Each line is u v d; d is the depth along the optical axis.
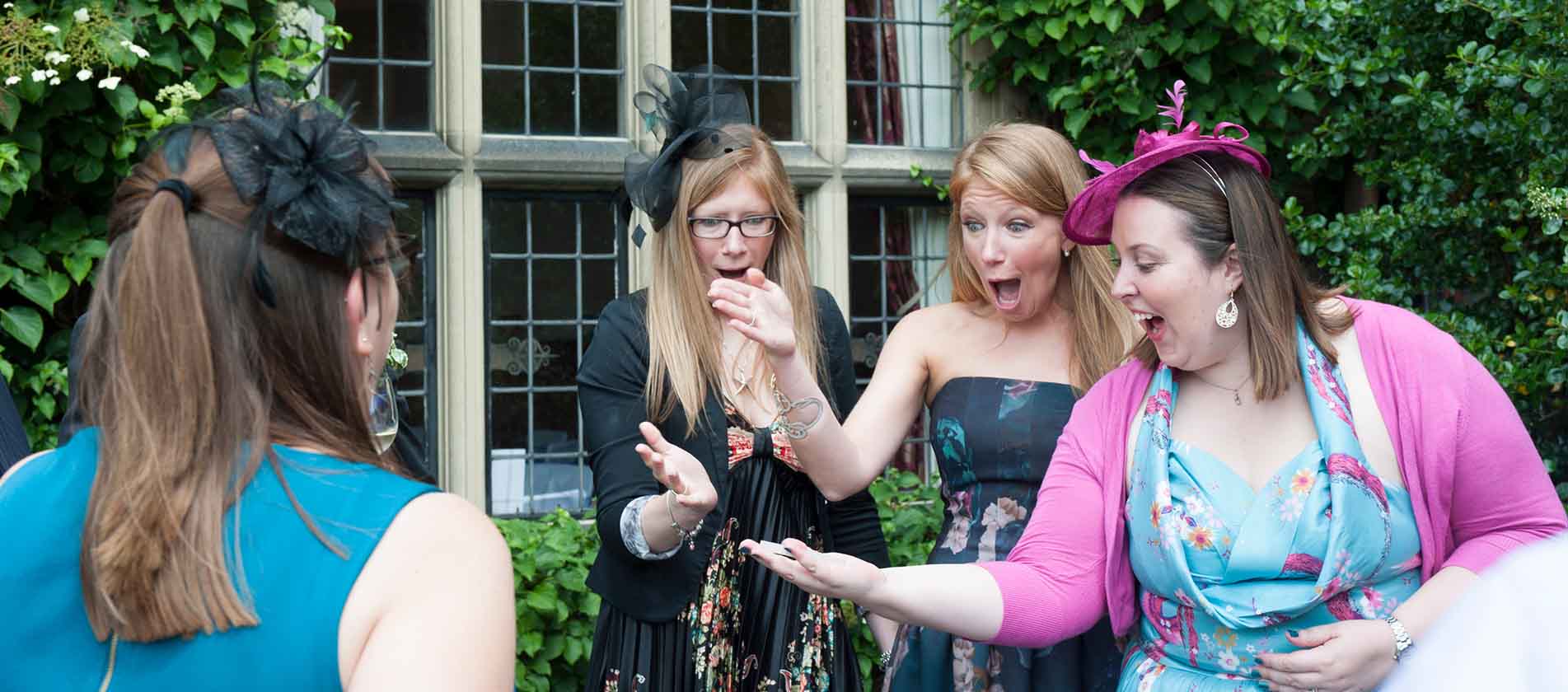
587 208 3.89
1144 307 1.78
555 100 3.86
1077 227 1.92
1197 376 1.85
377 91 3.69
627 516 2.22
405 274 1.23
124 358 1.06
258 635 1.01
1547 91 3.07
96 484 1.04
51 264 3.22
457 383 3.65
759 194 2.36
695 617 2.27
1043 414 2.26
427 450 3.73
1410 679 0.88
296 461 1.07
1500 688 0.81
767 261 2.45
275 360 1.09
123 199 1.13
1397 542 1.72
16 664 1.04
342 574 1.02
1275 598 1.70
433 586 1.04
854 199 4.11
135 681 1.01
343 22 3.66
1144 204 1.77
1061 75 4.04
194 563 1.00
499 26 3.81
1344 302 1.85
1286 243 1.78
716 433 2.30
